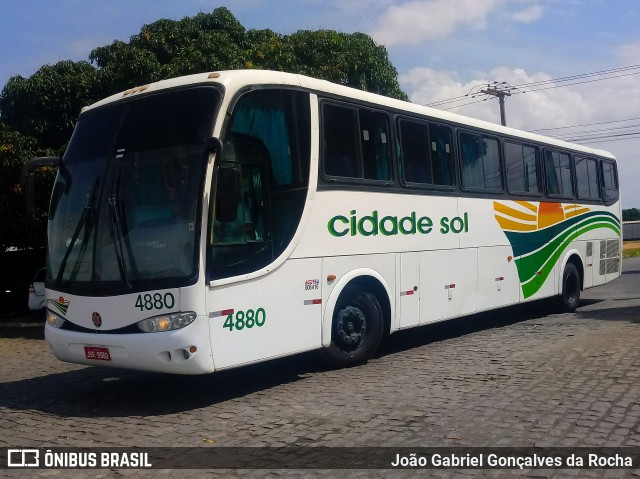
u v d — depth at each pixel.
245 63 15.73
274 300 7.67
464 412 6.60
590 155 15.41
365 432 6.07
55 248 7.86
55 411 7.43
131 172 7.40
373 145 9.29
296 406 7.07
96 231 7.40
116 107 7.94
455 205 10.78
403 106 9.95
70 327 7.49
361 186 8.97
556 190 13.85
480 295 11.29
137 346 6.89
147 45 16.16
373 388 7.75
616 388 7.32
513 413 6.52
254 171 7.59
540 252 13.12
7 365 10.97
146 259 7.03
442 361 9.25
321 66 16.75
